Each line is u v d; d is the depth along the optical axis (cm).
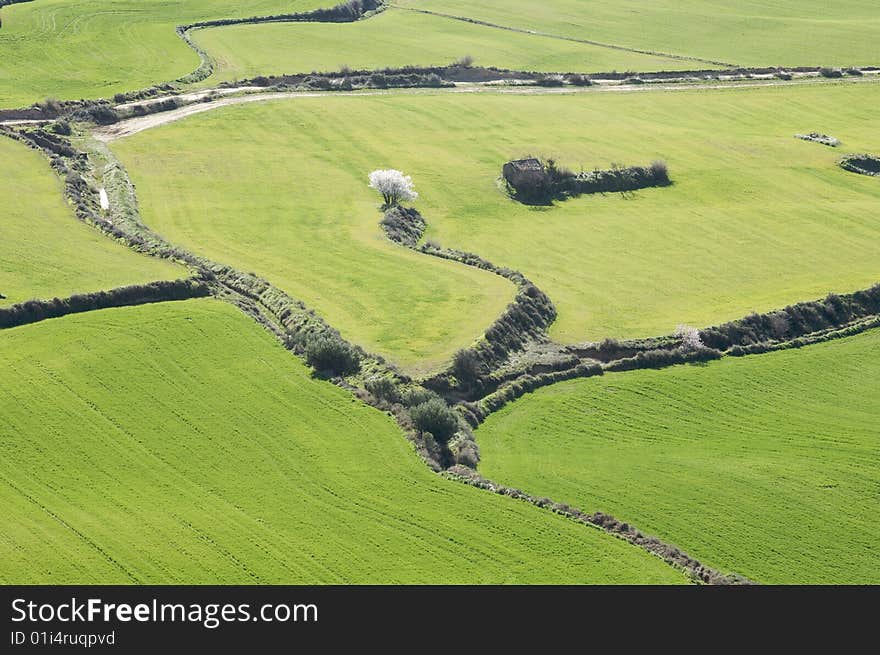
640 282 11488
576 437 8712
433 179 13925
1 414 7794
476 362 9281
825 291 11444
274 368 8719
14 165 13050
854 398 9688
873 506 8038
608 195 13938
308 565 6512
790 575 7156
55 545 6506
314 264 11169
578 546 6931
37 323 9056
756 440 8906
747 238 12812
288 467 7506
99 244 10900
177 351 8800
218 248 11431
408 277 10962
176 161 13875
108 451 7500
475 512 7181
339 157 14412
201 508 6988
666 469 8306
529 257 11944
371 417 8188
